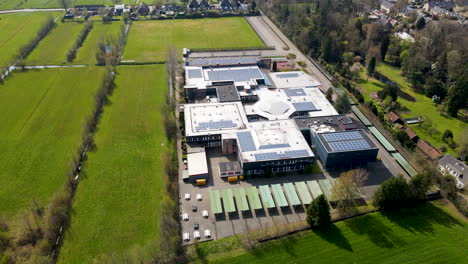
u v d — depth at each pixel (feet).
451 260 293.84
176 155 422.41
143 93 565.12
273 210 347.97
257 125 448.24
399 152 437.99
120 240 312.09
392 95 531.50
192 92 544.62
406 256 296.92
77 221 330.95
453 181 370.94
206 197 363.56
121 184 376.89
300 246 305.73
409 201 350.02
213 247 305.53
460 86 494.18
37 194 363.56
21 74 625.82
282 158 388.16
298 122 453.99
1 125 476.95
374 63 624.59
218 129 439.63
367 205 352.49
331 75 642.63
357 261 292.40
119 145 439.63
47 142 443.73
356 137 413.39
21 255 296.71
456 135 467.11
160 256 287.07
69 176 370.94
